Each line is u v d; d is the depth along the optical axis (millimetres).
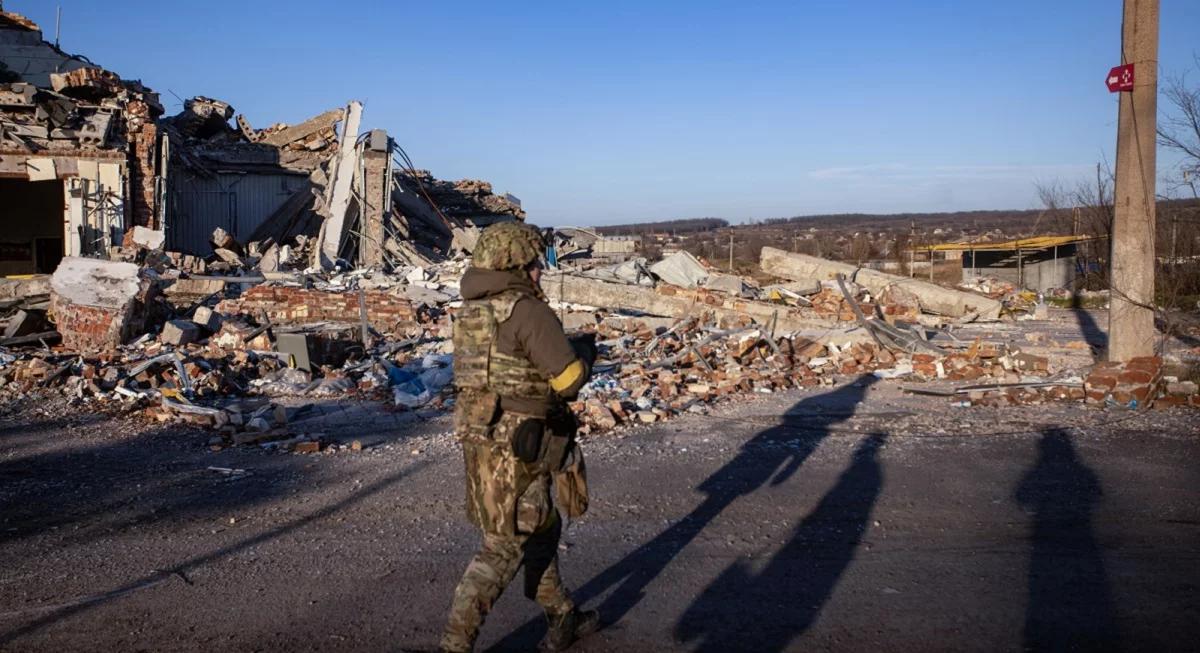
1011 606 4039
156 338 13453
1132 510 5414
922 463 6723
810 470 6562
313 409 9727
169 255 19625
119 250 20391
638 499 5867
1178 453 6805
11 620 4047
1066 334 16859
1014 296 25484
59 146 21688
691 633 3826
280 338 12117
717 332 13984
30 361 11609
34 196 27281
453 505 5836
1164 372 9375
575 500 3518
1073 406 8906
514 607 4133
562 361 3279
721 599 4191
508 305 3338
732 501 5793
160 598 4297
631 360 12328
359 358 13039
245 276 18656
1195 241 13375
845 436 7766
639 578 4477
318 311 15195
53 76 22562
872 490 5996
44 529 5426
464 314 3443
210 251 26094
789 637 3768
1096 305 24797
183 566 4750
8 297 14414
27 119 21797
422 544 5055
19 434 8398
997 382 10297
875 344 12898
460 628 3299
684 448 7363
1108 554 4680
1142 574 4383
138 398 9867
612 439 7801
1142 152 9555
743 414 8984
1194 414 8320
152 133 23047
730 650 3656
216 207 26266
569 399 3375
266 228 25734
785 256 21438
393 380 11398
